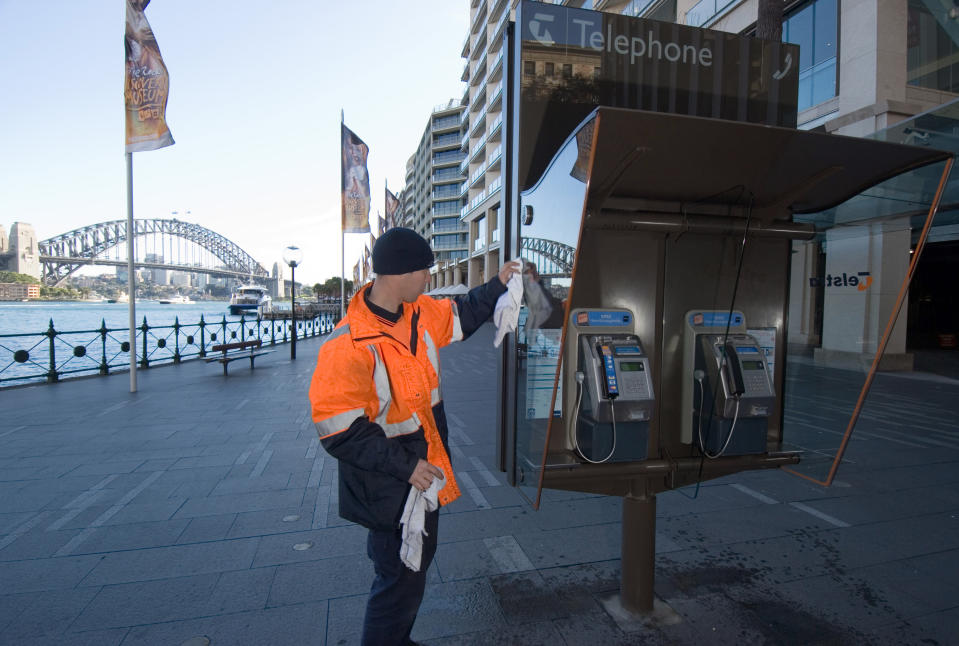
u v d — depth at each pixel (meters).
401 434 1.71
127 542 3.07
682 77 2.56
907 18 10.18
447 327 1.99
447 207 66.12
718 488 3.98
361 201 16.34
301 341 19.97
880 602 2.47
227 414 6.55
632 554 2.33
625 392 2.09
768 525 3.33
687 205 2.48
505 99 2.51
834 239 2.61
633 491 2.32
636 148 1.89
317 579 2.67
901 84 10.18
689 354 2.51
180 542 3.06
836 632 2.24
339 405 1.55
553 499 3.75
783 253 2.71
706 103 2.61
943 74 10.56
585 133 1.71
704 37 2.60
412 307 1.88
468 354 15.23
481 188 44.94
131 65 7.86
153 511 3.51
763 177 2.23
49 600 2.47
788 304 2.71
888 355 10.55
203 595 2.52
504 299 2.05
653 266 2.50
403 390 1.68
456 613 2.37
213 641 2.18
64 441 5.27
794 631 2.25
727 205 2.53
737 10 12.37
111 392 8.19
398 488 1.65
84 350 9.80
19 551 2.96
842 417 2.42
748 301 2.68
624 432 2.14
